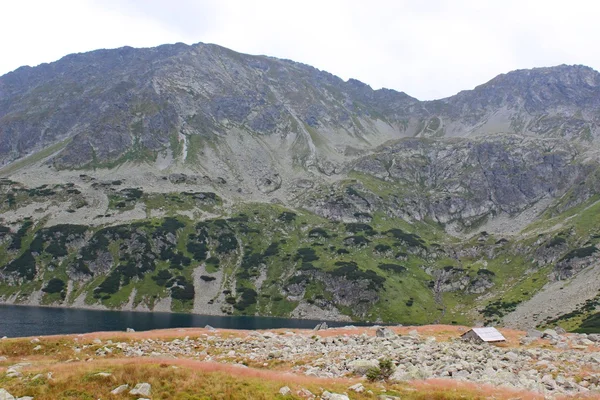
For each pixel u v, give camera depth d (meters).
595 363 37.62
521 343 50.38
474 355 40.12
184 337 52.22
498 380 30.77
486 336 50.94
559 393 28.05
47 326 115.88
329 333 60.66
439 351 42.44
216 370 27.42
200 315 167.50
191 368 27.05
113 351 43.84
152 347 46.66
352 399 24.72
